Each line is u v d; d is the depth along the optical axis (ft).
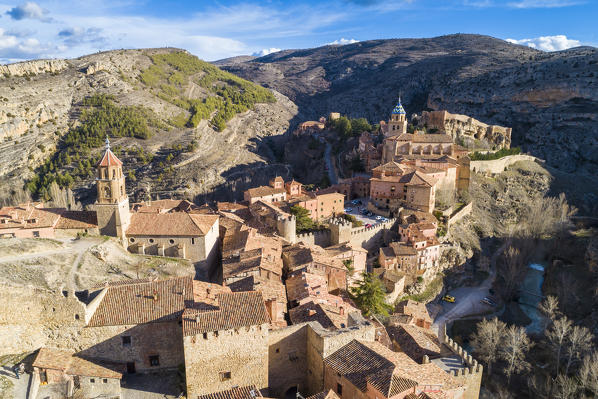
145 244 289.74
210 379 165.68
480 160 609.83
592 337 297.53
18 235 276.21
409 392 145.79
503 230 519.60
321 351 171.42
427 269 397.19
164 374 179.93
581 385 254.06
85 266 243.60
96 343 175.22
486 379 283.18
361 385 151.33
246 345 167.84
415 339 225.56
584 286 384.27
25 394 155.43
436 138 562.66
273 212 380.58
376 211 464.65
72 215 291.58
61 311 171.22
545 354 309.83
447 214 466.70
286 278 270.46
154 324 177.78
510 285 400.47
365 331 182.39
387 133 635.66
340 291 280.10
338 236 369.71
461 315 372.17
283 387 183.01
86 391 165.27
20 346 170.19
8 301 166.81
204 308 179.52
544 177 645.51
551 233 481.87
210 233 302.45
